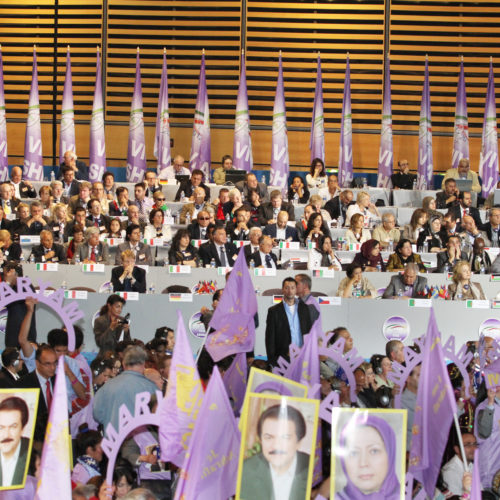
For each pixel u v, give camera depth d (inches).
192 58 1230.3
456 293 691.4
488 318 674.2
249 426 270.1
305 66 1224.8
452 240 751.1
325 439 339.3
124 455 359.3
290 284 550.3
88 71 1225.4
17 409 291.1
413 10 1219.9
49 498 275.6
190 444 272.1
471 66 1219.9
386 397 424.2
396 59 1219.2
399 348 502.3
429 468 299.0
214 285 713.0
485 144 1069.1
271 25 1225.4
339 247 802.8
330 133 1219.2
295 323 554.3
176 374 289.7
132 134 1071.0
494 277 716.7
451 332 674.2
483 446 381.7
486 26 1217.4
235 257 746.2
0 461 289.6
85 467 358.3
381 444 274.2
